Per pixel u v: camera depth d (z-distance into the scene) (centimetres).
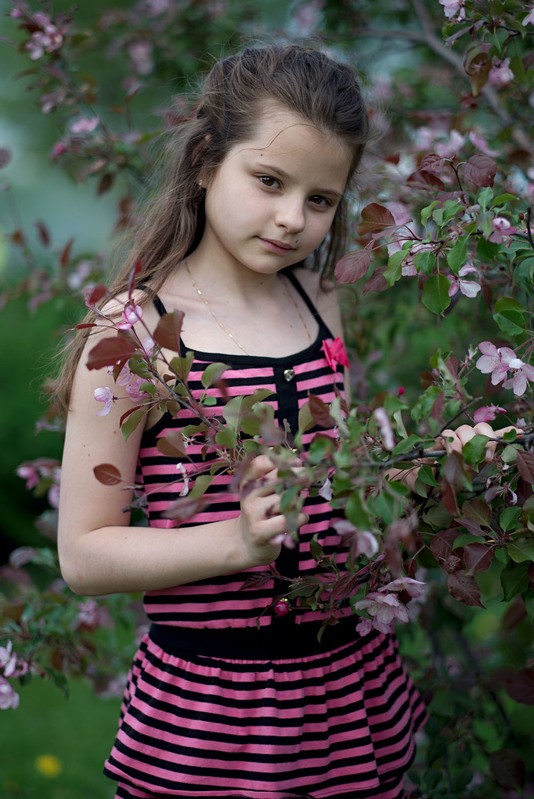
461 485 104
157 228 143
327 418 99
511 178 171
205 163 135
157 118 245
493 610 289
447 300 117
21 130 743
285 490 96
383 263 176
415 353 223
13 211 237
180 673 129
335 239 164
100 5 464
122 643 246
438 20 250
